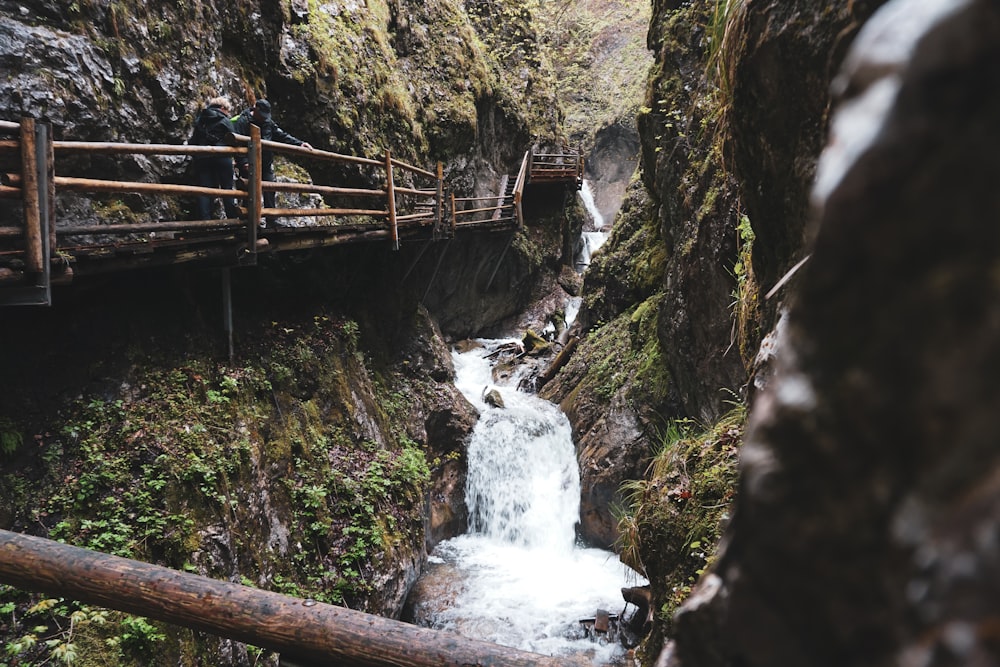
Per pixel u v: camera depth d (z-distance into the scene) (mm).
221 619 2121
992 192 255
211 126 5355
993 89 256
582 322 11602
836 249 307
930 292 264
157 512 4520
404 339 9883
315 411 6828
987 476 233
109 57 5043
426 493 8578
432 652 1985
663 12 7801
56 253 3537
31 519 4129
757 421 380
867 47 299
